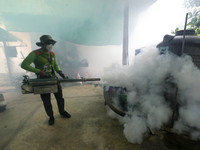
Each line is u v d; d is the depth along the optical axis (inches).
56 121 80.0
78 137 63.1
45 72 71.6
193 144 55.1
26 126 74.5
